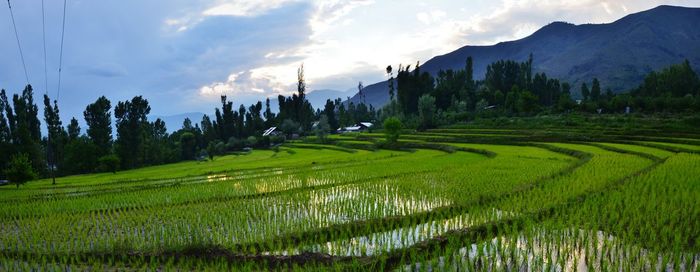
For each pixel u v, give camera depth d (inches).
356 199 1166.3
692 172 1262.3
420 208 1027.3
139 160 4800.7
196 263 710.5
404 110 6063.0
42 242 864.3
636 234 740.0
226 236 848.9
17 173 2250.2
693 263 629.0
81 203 1301.7
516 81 6934.1
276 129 6230.3
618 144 2472.9
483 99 5753.0
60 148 4269.2
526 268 636.1
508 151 2389.3
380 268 653.9
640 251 667.4
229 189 1441.9
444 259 679.1
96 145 4402.1
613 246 700.0
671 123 3102.9
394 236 820.6
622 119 3550.7
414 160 2220.7
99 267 710.5
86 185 2022.6
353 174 1716.3
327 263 675.4
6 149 3567.9
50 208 1236.5
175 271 677.9
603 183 1146.7
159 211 1104.8
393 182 1417.3
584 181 1196.5
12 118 4202.8
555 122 3754.9
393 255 690.2
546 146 2588.6
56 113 4160.9
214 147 5157.5
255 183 1582.2
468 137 3388.3
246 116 6373.0
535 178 1326.3
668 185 1069.8
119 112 4675.2
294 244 794.2
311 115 6929.1
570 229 765.9
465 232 783.1
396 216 928.3
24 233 948.0
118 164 3779.5
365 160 2452.0
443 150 3024.1
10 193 1883.6
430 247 726.5
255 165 2628.0
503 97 5999.0
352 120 6614.2
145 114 4987.7
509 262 659.4
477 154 2512.3
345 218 960.3
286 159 3075.8
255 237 827.4
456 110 5605.3
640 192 995.9
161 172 2910.9
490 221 845.8
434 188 1256.2
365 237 820.0
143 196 1379.2
